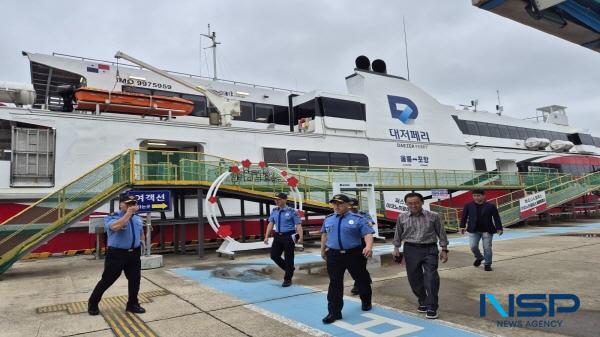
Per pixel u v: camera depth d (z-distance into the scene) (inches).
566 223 966.4
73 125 553.0
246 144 689.0
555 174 1153.4
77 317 230.8
